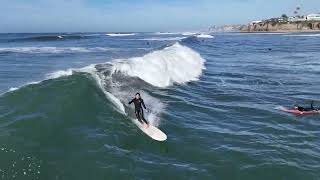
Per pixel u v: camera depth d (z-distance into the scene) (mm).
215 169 12852
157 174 12078
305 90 28312
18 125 13789
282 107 22422
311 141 16312
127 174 11711
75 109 15984
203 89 27500
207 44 93312
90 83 19094
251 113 20859
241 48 77062
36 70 32281
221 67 41656
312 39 111812
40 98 16406
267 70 39531
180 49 45438
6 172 10719
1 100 16172
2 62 39625
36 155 11883
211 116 19891
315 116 20359
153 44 81750
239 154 14242
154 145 14578
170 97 23469
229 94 25922
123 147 13688
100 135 14180
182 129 17031
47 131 13727
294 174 12734
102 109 16688
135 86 24219
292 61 48844
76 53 52875
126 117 16641
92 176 11297
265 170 12938
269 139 16344
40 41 98500
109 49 62688
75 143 13203
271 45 86625
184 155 13953
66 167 11523
